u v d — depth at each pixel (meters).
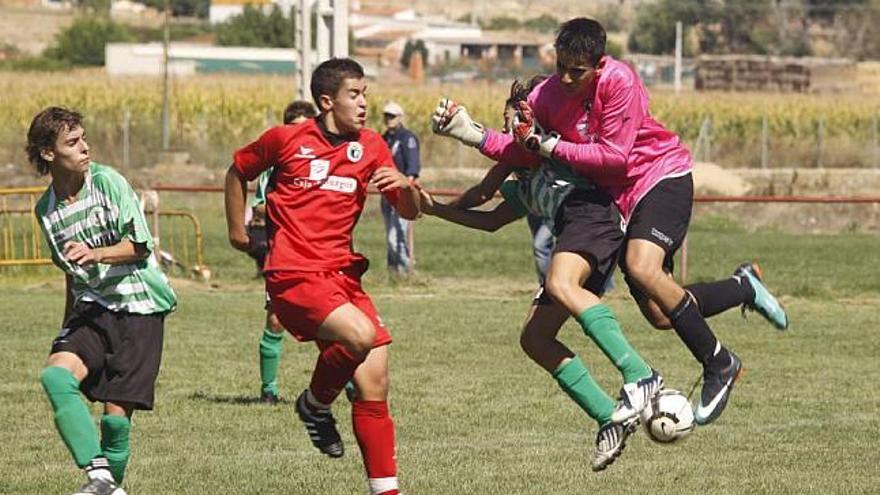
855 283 41.06
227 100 97.88
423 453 17.61
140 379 13.84
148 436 18.50
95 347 13.80
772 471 16.67
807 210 70.44
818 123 103.25
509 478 16.19
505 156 15.14
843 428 19.50
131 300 13.86
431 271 43.25
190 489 15.45
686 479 16.20
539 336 14.73
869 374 24.56
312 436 14.55
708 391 14.96
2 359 25.11
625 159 14.42
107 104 96.94
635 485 15.88
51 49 180.50
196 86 104.56
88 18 186.62
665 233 14.56
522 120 14.48
